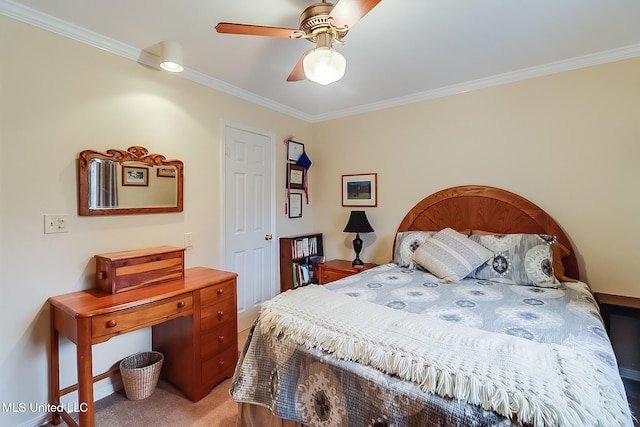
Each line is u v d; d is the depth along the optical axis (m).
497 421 0.85
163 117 2.30
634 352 2.15
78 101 1.86
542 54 2.22
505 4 1.65
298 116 3.60
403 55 2.22
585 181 2.29
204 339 2.01
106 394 2.00
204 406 1.89
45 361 1.74
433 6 1.66
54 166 1.77
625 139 2.15
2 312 1.60
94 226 1.93
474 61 2.32
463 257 2.28
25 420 1.67
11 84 1.62
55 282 1.77
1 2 1.56
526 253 2.19
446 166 2.90
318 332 1.30
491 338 1.19
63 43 1.80
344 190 3.59
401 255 2.78
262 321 1.51
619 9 1.69
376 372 1.09
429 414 0.94
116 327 1.59
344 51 2.15
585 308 1.63
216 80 2.64
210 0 1.60
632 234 2.14
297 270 3.39
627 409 0.89
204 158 2.60
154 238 2.26
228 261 2.82
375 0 1.28
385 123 3.26
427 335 1.22
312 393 1.24
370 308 1.53
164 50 2.00
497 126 2.63
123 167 2.06
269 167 3.26
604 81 2.21
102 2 1.60
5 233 1.61
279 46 2.08
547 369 0.96
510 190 2.58
